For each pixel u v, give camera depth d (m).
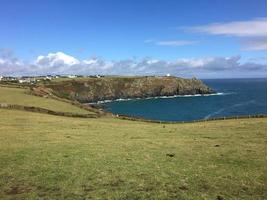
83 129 50.12
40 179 23.56
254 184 22.50
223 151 32.62
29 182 23.08
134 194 20.81
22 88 133.00
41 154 30.42
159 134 46.75
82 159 28.64
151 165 26.94
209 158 29.56
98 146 35.09
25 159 28.56
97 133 46.16
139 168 26.00
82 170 25.42
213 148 34.38
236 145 36.28
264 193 21.02
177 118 173.38
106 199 20.16
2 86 135.38
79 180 23.25
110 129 51.66
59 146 34.53
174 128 54.78
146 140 40.38
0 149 32.44
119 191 21.28
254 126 51.78
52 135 42.44
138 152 32.06
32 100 92.75
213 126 55.41
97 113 86.38
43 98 100.88
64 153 30.98
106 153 31.28
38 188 22.05
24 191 21.64
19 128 48.00
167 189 21.61
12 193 21.42
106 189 21.62
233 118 70.88
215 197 20.28
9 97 93.88
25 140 38.06
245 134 44.44
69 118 68.69
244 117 70.25
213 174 24.59
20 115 63.94
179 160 28.73
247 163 27.78
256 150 33.09
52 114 75.44
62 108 85.56
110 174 24.48
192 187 21.94
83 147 34.19
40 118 61.19
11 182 23.19
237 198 20.16
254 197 20.36
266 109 199.50
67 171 25.17
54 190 21.69
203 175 24.31
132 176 24.03
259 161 28.41
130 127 55.50
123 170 25.44
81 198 20.34
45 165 26.72
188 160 28.78
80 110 87.00
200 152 32.16
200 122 69.19
